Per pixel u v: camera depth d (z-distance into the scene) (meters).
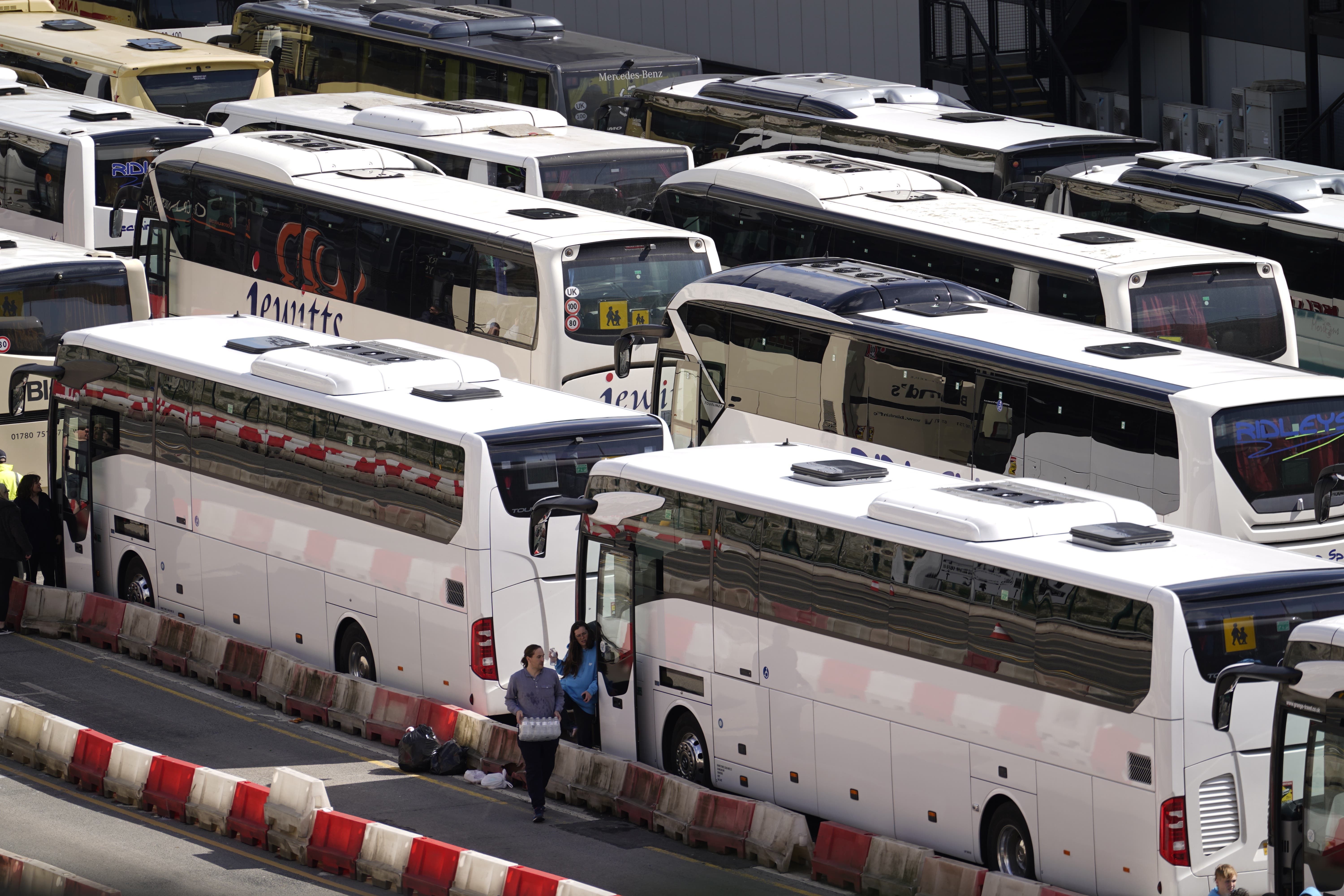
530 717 72.94
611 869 68.50
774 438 100.00
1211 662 59.84
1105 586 61.25
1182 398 81.12
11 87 145.88
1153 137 180.50
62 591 98.12
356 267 115.94
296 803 69.62
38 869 62.41
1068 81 186.00
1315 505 81.12
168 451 95.12
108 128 133.62
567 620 81.75
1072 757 62.31
